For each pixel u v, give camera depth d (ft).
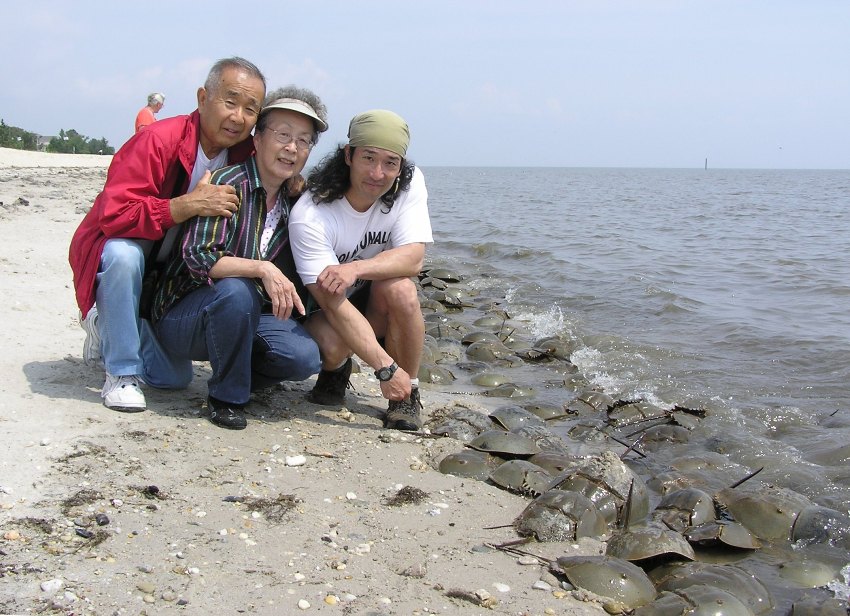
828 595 10.62
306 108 12.28
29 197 46.52
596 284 37.58
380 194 13.07
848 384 21.48
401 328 14.15
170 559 9.25
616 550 11.00
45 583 8.44
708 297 34.65
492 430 14.97
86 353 13.73
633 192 172.35
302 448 13.15
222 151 13.03
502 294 36.37
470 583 9.68
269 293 12.23
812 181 333.42
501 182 260.21
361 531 10.67
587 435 17.13
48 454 11.29
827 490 14.21
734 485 13.91
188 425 13.04
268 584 9.03
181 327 12.90
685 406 18.94
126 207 12.18
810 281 38.86
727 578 10.40
